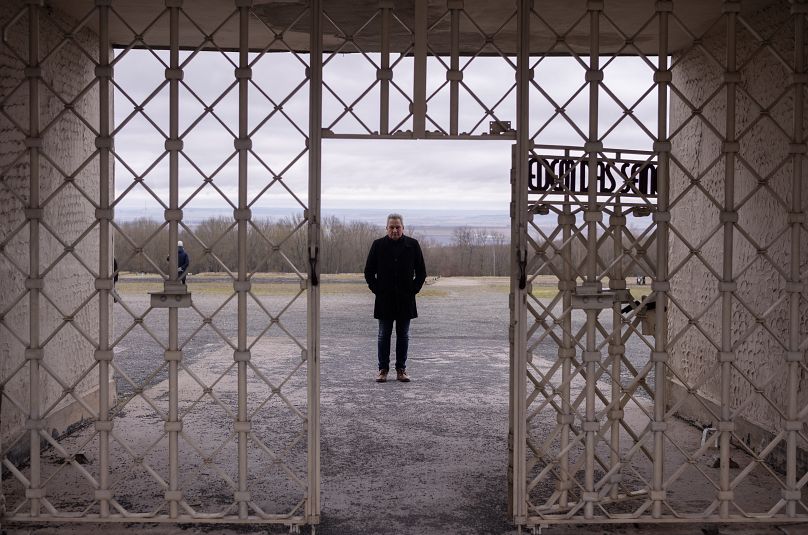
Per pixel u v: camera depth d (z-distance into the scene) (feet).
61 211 19.31
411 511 14.74
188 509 13.91
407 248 27.55
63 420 19.79
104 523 13.97
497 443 19.63
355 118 13.76
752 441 18.65
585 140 14.07
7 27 13.65
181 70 13.67
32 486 13.82
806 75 13.99
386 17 13.73
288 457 18.42
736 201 19.54
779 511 14.92
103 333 13.80
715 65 20.35
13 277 16.67
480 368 30.86
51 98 18.45
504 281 85.92
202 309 52.90
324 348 36.09
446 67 13.91
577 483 14.52
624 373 30.60
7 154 16.29
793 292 14.21
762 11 17.88
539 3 17.71
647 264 15.34
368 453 18.71
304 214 13.78
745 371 19.06
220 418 22.39
